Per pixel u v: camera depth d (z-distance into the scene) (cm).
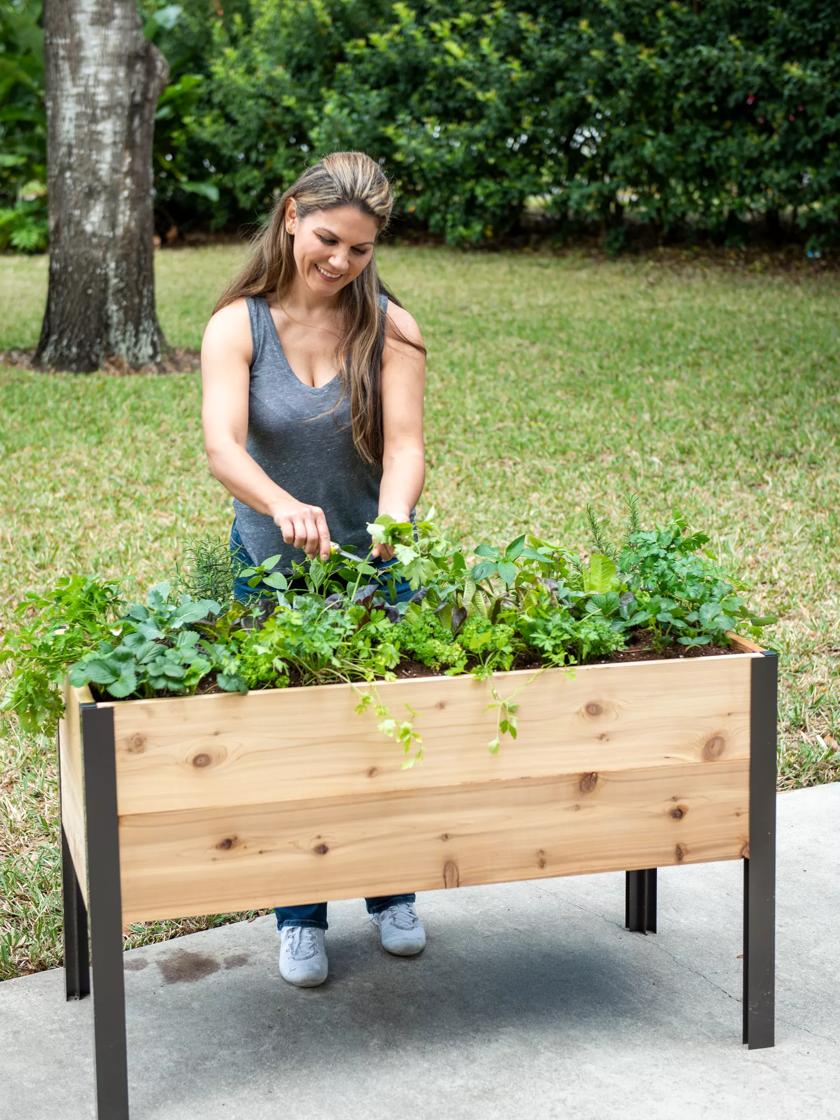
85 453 750
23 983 300
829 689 449
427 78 1534
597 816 256
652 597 274
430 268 1442
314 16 1593
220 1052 271
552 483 689
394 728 239
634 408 847
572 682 250
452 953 310
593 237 1574
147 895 238
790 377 917
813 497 659
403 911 309
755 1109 251
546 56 1420
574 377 937
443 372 959
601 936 318
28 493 671
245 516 302
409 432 300
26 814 373
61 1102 257
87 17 938
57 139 960
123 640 245
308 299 290
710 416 823
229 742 237
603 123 1427
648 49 1383
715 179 1411
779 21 1305
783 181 1339
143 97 965
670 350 1011
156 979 299
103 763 231
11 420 817
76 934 289
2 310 1231
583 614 272
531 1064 266
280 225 286
